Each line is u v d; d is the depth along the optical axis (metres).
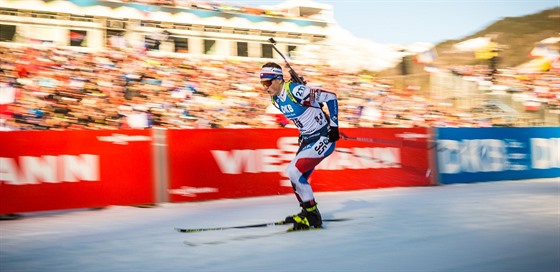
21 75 13.04
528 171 10.63
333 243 4.40
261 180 7.99
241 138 7.85
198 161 7.48
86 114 12.37
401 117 16.30
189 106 13.95
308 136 5.14
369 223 5.41
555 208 6.30
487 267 3.51
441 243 4.33
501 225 5.16
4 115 11.33
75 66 14.09
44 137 6.46
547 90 18.38
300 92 4.91
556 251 3.98
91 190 6.71
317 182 8.49
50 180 6.46
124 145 6.96
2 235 5.03
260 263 3.71
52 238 4.84
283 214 6.22
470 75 18.91
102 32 16.17
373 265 3.60
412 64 19.69
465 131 9.95
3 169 6.21
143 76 14.64
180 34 17.62
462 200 7.29
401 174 9.23
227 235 4.84
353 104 16.52
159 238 4.75
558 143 11.06
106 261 3.85
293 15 20.28
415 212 6.19
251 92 15.59
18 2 15.14
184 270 3.54
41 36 15.52
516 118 17.20
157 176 7.16
